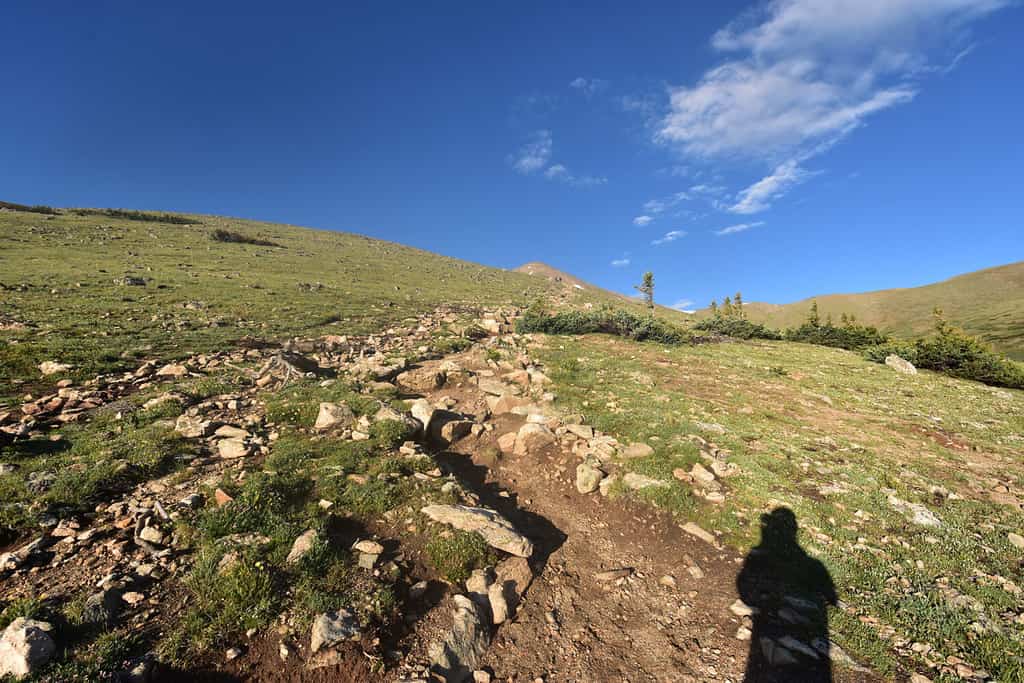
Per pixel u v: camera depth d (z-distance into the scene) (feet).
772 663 16.72
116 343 49.42
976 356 76.54
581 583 21.48
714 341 96.68
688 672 16.62
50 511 19.04
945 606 19.13
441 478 26.04
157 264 124.67
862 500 27.43
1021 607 19.07
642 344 78.84
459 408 40.45
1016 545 23.62
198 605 15.48
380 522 21.47
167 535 18.53
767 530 24.85
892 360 77.00
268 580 16.38
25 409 30.01
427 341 68.39
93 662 12.84
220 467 24.57
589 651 17.65
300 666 14.15
